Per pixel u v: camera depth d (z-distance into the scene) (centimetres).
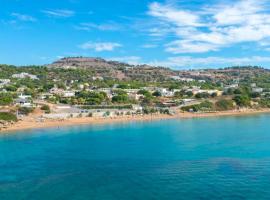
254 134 16788
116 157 12281
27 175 10175
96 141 15688
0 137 17075
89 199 8294
